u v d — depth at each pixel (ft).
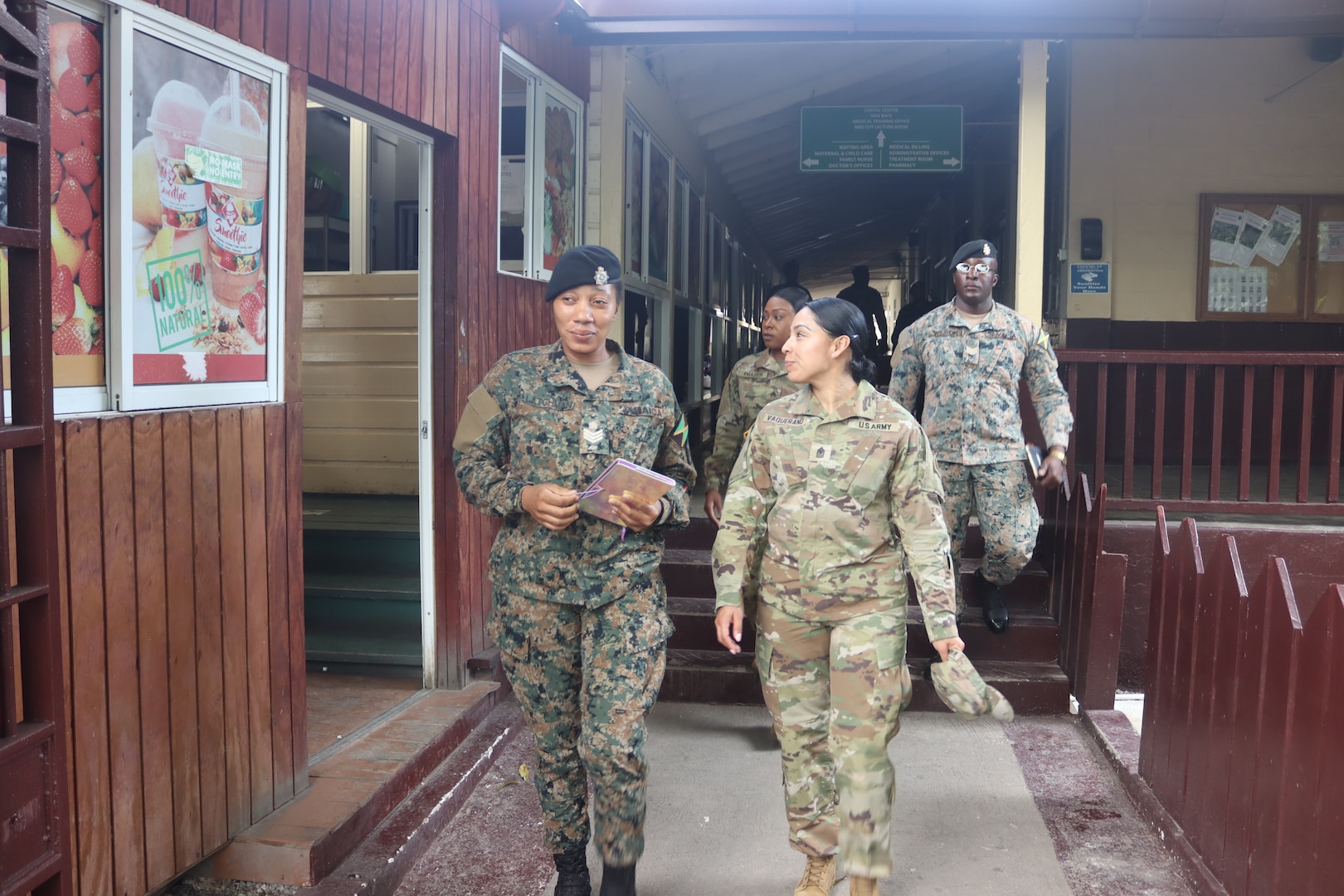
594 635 9.22
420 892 10.30
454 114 14.02
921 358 15.30
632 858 9.12
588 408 9.37
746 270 52.95
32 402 5.66
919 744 14.37
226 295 9.64
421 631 14.94
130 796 8.34
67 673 7.66
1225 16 18.10
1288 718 8.20
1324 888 7.55
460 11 14.16
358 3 11.57
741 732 14.97
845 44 25.53
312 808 10.50
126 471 8.21
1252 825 8.95
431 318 14.20
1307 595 17.30
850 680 9.07
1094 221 28.66
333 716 13.53
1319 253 28.66
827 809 9.80
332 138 21.80
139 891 8.47
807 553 9.32
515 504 9.03
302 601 10.91
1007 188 37.17
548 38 17.80
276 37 10.14
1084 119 28.68
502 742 13.93
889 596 9.32
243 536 9.80
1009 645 16.38
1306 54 28.19
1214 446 17.48
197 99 9.16
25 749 5.51
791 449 9.43
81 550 7.77
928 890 10.31
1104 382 17.48
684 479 10.11
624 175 20.75
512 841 11.43
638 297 23.29
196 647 9.12
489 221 15.37
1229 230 28.73
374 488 20.11
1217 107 28.50
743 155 36.96
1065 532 16.29
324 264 21.49
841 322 9.20
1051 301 31.30
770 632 9.62
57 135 7.75
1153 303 29.07
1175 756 11.13
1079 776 13.23
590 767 9.02
